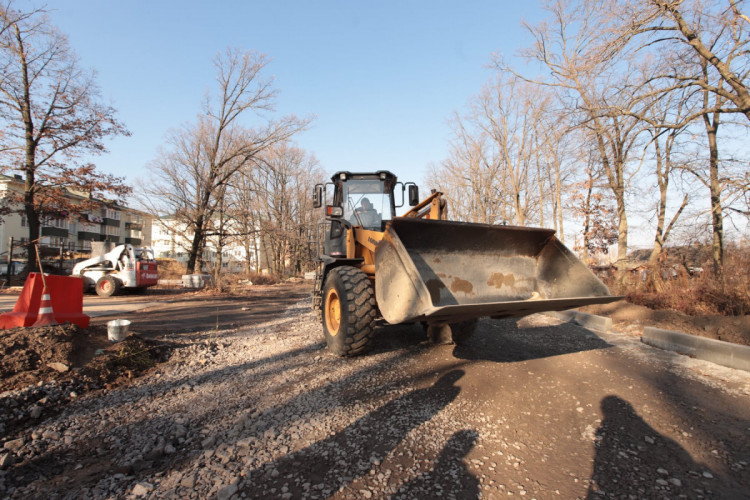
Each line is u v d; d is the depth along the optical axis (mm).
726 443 2680
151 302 12180
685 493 2166
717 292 7254
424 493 2168
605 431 2879
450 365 4422
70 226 39906
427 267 4160
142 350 4676
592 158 11953
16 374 3631
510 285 4586
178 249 53750
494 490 2197
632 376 4031
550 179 22703
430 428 2928
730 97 7602
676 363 4492
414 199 6504
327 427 2949
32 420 3047
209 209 20859
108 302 11789
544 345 5422
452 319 3699
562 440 2762
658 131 8539
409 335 6004
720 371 4164
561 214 21344
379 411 3232
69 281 5336
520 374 4094
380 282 3951
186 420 3107
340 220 5816
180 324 7559
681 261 10477
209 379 4098
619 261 11570
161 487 2219
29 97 15898
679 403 3342
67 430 2926
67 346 4176
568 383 3836
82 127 16609
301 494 2150
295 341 5848
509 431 2887
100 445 2732
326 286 5203
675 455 2555
